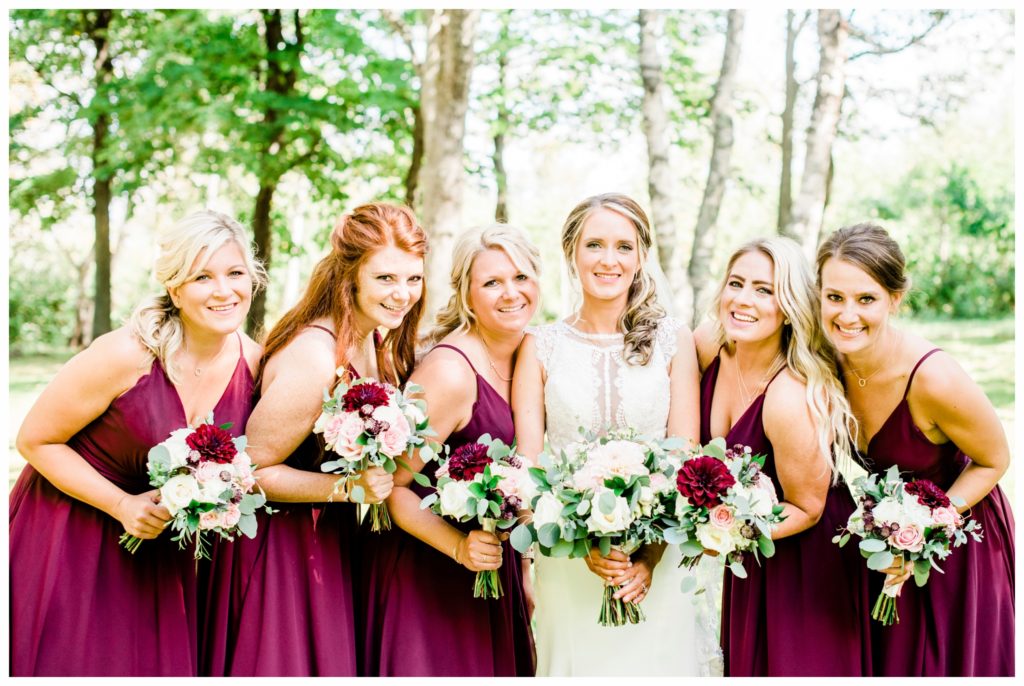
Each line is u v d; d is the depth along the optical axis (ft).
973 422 9.96
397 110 40.37
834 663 10.25
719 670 11.15
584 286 10.68
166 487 8.87
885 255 9.65
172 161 42.63
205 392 10.03
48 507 9.93
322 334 10.03
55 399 9.66
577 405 10.58
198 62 39.22
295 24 40.37
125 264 72.74
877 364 10.15
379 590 10.49
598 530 9.15
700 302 30.94
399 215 10.16
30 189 46.73
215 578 10.07
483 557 9.46
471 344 10.51
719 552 8.89
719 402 10.81
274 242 47.16
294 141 42.83
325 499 9.66
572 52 40.81
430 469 10.32
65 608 9.67
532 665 11.07
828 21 26.76
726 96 30.89
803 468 10.01
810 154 27.04
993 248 66.69
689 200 61.05
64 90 46.03
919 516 9.23
